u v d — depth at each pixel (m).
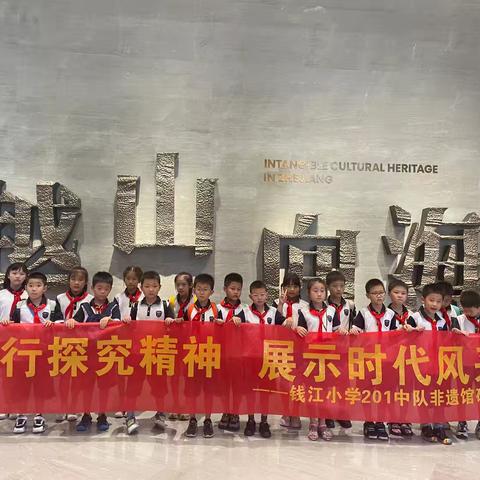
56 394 3.16
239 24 4.71
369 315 3.45
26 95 4.55
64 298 3.62
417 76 4.87
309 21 4.77
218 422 3.58
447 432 3.47
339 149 4.78
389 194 4.79
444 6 4.90
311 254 4.60
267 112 4.72
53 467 2.78
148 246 4.48
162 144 4.63
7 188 4.51
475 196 4.88
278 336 3.25
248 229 4.67
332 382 3.20
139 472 2.73
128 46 4.63
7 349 3.13
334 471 2.79
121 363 3.22
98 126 4.59
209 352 3.24
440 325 3.38
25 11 4.57
